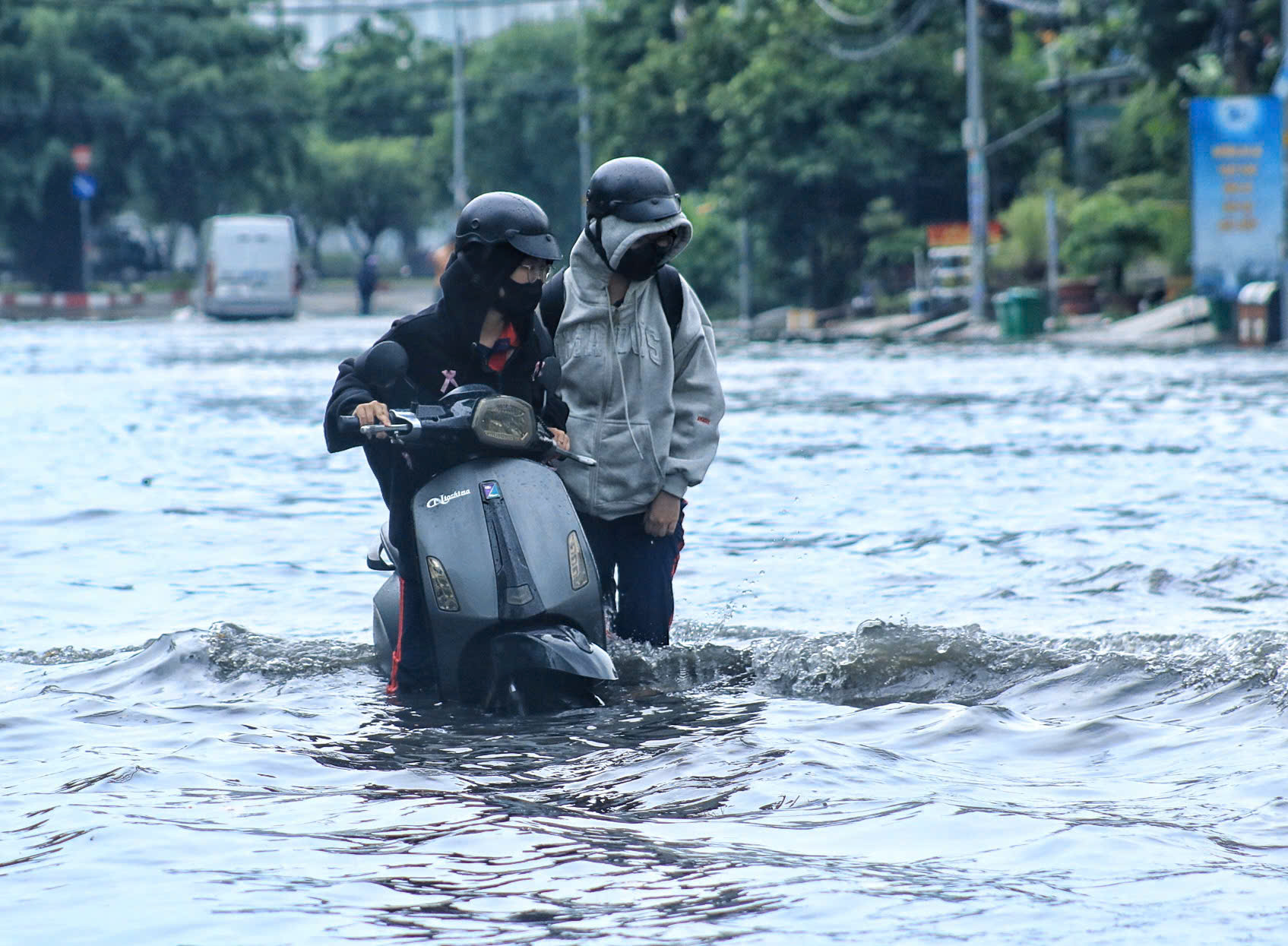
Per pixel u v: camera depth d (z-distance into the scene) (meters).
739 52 110.75
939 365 57.62
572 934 6.26
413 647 11.45
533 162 188.75
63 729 10.18
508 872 7.04
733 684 11.61
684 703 10.95
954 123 103.88
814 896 6.65
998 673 11.45
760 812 7.99
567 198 188.38
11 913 6.61
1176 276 86.50
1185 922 6.31
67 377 54.19
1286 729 9.49
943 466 26.64
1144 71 86.06
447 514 11.23
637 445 12.39
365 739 9.89
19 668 12.38
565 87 185.50
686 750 9.33
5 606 15.19
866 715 10.26
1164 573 15.74
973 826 7.68
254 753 9.45
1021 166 107.00
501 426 11.26
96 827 7.80
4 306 148.88
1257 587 15.20
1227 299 69.44
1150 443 29.67
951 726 9.85
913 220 108.06
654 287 12.55
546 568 11.02
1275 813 7.84
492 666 10.86
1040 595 15.13
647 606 12.56
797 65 103.62
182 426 35.84
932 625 12.96
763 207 106.12
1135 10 82.56
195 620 14.45
